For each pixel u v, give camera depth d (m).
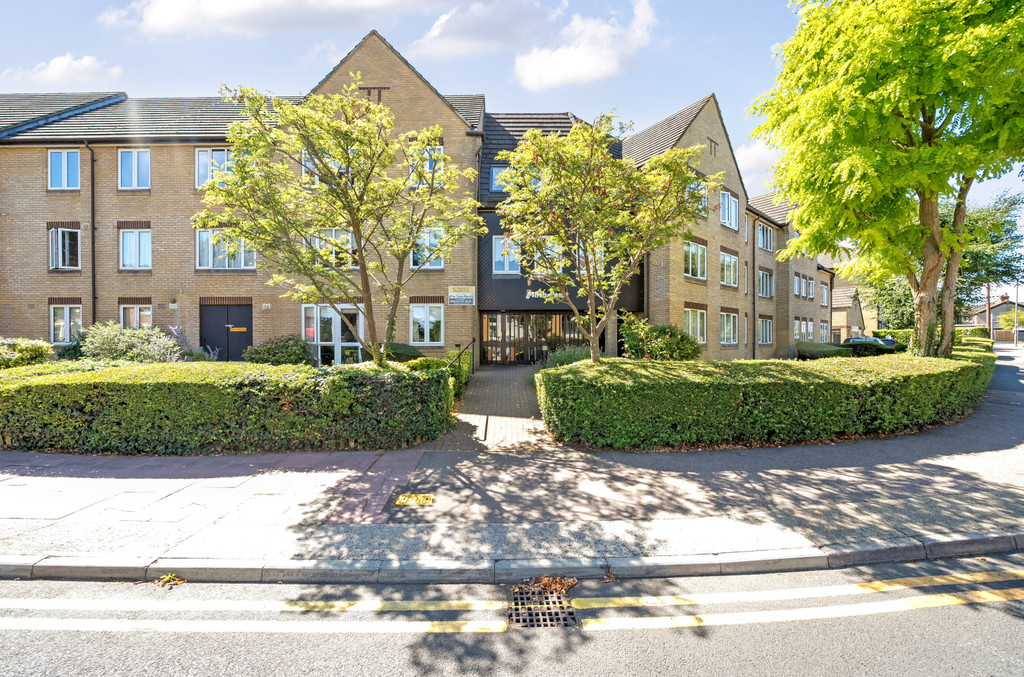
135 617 3.21
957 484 5.51
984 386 11.23
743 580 3.71
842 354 23.41
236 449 7.12
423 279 16.30
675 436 7.19
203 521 4.57
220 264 16.17
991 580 3.69
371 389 7.23
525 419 9.47
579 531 4.36
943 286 11.28
